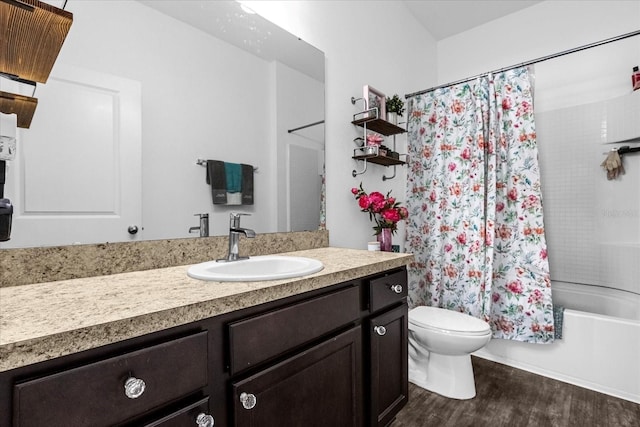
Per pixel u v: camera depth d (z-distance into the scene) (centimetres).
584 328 187
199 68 131
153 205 117
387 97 231
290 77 167
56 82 95
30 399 50
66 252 97
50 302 72
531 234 203
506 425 154
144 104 115
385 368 134
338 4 197
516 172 208
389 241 195
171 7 123
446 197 229
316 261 121
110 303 71
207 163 133
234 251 128
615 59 230
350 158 205
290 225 166
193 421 68
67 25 76
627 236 221
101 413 56
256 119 152
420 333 177
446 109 230
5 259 88
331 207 191
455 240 223
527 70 205
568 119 249
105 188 105
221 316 77
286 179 164
